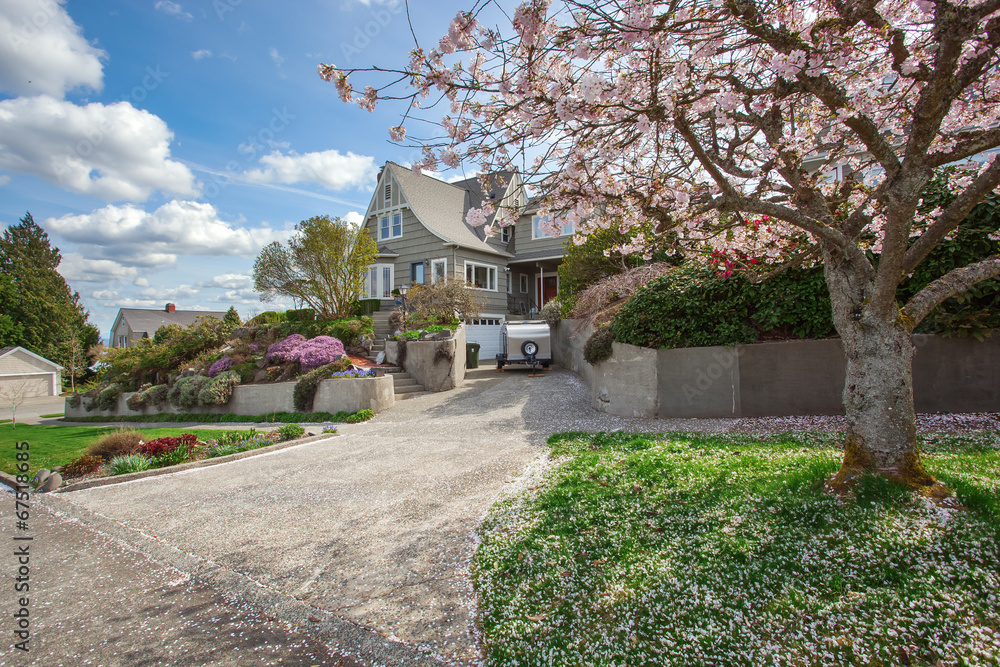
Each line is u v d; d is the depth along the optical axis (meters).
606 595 2.80
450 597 3.13
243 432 9.95
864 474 3.54
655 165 4.76
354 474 6.45
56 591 3.61
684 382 8.05
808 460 4.52
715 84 4.00
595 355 9.27
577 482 4.80
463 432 8.59
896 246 3.49
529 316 22.56
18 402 15.94
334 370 13.11
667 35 3.25
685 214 4.76
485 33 3.48
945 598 2.30
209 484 6.64
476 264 22.20
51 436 12.61
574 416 9.09
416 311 17.34
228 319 23.95
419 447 7.74
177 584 3.67
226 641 2.86
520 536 3.75
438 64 3.59
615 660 2.29
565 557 3.31
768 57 4.00
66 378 37.28
